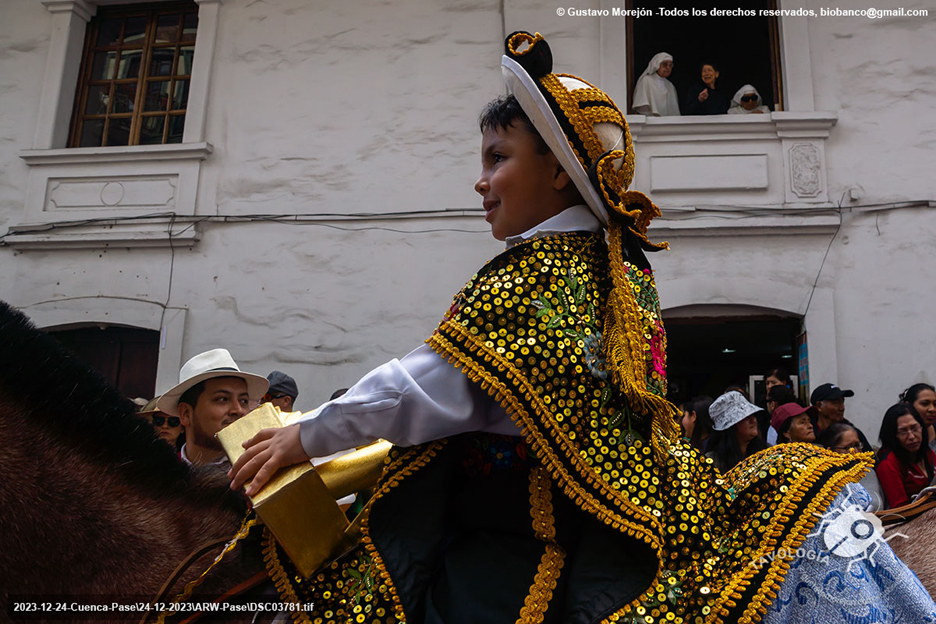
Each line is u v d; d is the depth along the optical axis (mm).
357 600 1067
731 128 6457
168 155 7070
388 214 6746
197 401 2545
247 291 6809
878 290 6125
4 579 1119
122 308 6918
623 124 1250
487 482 1144
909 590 1181
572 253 1178
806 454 1258
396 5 7098
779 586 1102
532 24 6859
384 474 1125
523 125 1243
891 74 6426
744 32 8359
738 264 6289
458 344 1070
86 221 7059
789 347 9617
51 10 7582
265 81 7125
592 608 1020
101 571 1180
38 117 7391
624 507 1058
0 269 7156
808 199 6293
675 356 10469
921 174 6250
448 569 1092
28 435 1182
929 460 4004
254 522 1172
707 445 3992
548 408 1055
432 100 6906
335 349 6617
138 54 7734
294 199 6891
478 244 6652
